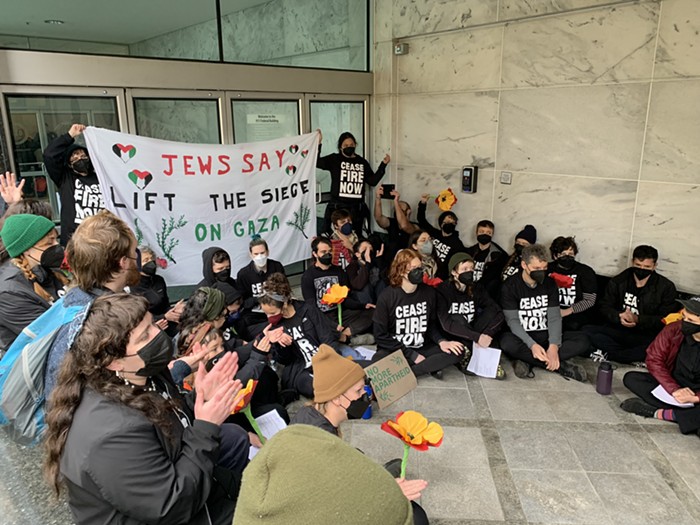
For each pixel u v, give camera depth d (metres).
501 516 2.48
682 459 2.88
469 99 5.38
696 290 4.17
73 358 1.45
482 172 5.42
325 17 5.65
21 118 3.96
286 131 5.50
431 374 3.92
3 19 3.95
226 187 4.80
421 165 5.98
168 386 1.77
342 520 0.72
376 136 6.30
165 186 4.50
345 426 3.24
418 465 2.86
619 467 2.83
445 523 2.44
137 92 4.41
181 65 4.57
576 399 3.55
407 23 5.64
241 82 4.98
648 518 2.45
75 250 1.94
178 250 4.68
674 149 4.10
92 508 1.42
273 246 5.26
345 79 5.83
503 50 5.00
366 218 6.18
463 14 5.14
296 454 0.77
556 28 4.59
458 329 3.89
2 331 2.40
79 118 4.23
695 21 3.83
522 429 3.20
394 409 3.45
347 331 4.00
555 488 2.67
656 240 4.33
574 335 3.98
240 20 4.98
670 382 3.18
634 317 4.07
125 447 1.37
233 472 1.83
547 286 3.93
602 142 4.50
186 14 4.61
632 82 4.23
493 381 3.83
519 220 5.20
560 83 4.66
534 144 4.95
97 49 4.36
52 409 1.44
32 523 2.11
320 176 5.95
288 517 0.72
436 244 5.38
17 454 2.54
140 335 1.48
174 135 4.73
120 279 2.02
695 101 3.93
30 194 4.17
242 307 4.21
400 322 3.81
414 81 5.84
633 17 4.13
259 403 3.07
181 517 1.46
